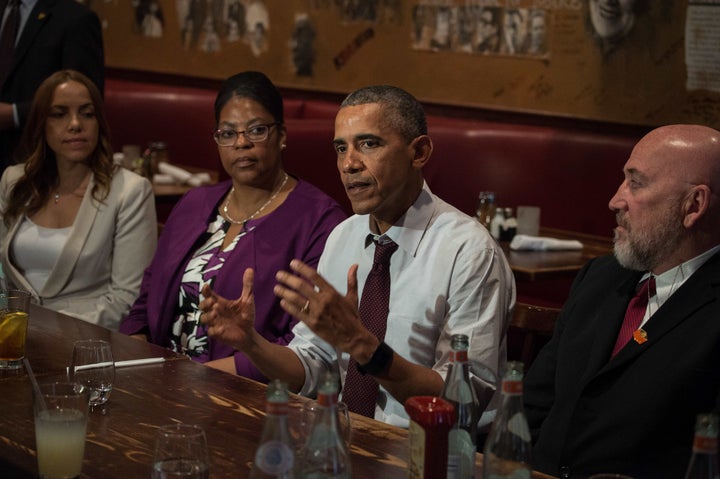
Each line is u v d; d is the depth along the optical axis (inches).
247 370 107.0
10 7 184.4
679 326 81.2
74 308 133.7
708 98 185.9
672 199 82.6
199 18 275.9
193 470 64.4
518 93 213.2
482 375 91.3
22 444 75.0
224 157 121.4
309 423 69.7
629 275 88.5
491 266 93.7
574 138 199.3
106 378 83.3
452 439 63.9
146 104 267.9
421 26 227.6
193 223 124.6
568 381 87.6
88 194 136.6
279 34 257.4
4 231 142.2
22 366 93.7
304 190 122.3
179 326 121.9
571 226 200.1
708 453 54.3
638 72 195.0
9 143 182.1
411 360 94.7
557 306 177.8
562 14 204.2
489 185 209.6
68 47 182.4
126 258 136.8
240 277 118.1
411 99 93.6
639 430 80.4
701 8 184.9
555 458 86.1
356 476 69.7
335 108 243.4
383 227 97.0
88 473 69.7
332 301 77.7
